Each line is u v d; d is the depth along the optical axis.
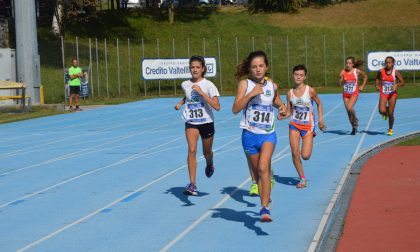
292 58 45.91
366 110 25.78
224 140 17.86
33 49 31.72
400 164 12.78
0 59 33.00
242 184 11.30
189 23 54.12
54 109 30.22
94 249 7.43
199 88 9.83
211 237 7.80
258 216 8.84
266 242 7.49
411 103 28.03
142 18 55.19
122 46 47.97
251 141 8.25
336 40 49.31
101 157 15.34
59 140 19.25
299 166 10.84
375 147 15.53
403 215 8.58
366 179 11.38
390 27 51.22
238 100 8.07
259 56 8.10
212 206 9.55
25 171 13.66
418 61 37.88
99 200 10.27
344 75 17.94
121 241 7.74
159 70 37.50
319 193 10.29
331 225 8.32
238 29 52.50
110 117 26.30
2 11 49.19
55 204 10.07
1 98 29.31
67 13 46.56
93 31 50.56
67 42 46.59
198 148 16.19
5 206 10.08
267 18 54.31
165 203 9.85
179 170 13.02
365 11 55.03
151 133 20.25
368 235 7.64
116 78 41.00
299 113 10.88
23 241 7.89
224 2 61.81
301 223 8.34
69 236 8.05
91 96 37.06
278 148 15.80
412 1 56.22
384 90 17.56
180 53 47.47
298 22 53.41
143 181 11.88
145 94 38.19
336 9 55.88
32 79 31.67
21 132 21.97
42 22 50.50
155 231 8.17
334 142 16.66
